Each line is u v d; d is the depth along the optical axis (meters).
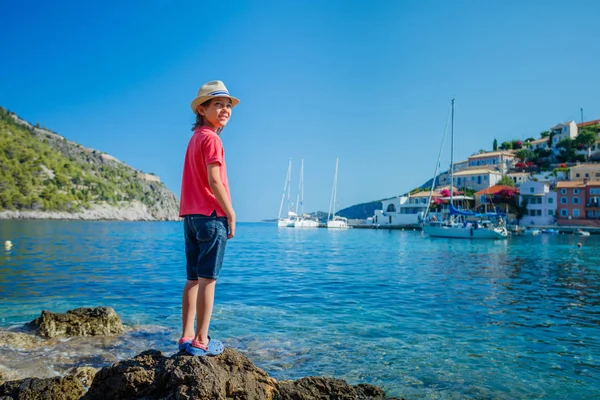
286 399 3.94
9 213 157.38
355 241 53.12
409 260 27.08
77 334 8.20
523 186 85.12
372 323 9.71
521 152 111.12
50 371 6.36
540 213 82.81
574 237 61.03
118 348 7.57
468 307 11.64
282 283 16.02
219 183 3.45
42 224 95.75
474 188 97.94
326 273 19.52
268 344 8.02
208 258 3.55
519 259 28.03
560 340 8.45
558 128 109.19
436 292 14.18
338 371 6.73
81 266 20.05
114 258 24.48
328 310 11.12
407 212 101.00
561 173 93.94
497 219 73.69
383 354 7.53
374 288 14.96
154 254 27.94
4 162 172.75
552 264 24.64
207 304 3.58
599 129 105.62
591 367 6.95
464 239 56.00
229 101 3.82
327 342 8.20
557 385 6.22
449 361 7.20
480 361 7.20
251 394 3.53
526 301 12.59
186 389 3.15
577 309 11.45
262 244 46.31
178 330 8.83
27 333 8.04
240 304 11.83
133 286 14.34
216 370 3.36
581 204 79.12
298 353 7.54
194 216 3.59
